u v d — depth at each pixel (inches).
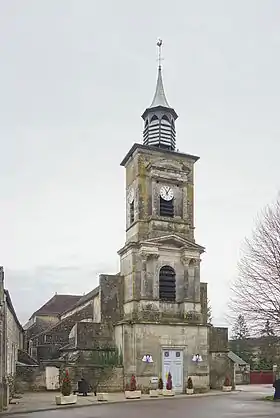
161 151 1633.9
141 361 1437.0
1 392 984.9
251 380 2359.7
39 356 1865.2
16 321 1628.9
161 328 1478.8
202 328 1521.9
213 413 893.2
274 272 1162.6
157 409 983.6
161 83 1775.3
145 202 1590.8
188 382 1429.6
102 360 1488.7
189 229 1615.4
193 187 1662.2
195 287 1556.3
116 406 1066.1
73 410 987.9
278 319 1138.0
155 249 1540.4
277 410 948.0
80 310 2012.8
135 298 1508.4
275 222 1218.6
